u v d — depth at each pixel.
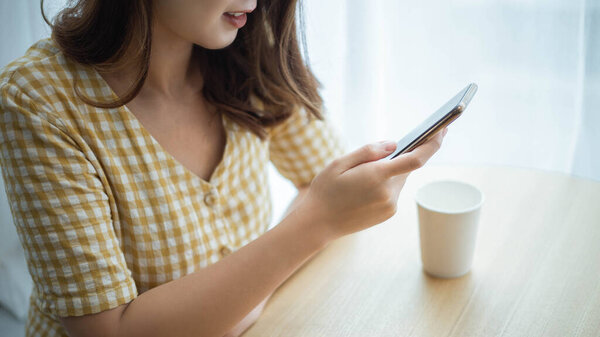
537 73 1.42
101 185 0.72
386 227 0.97
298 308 0.79
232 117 0.89
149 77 0.81
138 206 0.76
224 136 0.90
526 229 0.93
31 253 0.69
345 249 0.92
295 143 1.05
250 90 0.94
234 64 0.90
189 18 0.72
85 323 0.69
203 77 0.88
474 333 0.72
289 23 0.87
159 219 0.78
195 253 0.81
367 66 1.54
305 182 1.10
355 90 1.58
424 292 0.80
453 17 1.44
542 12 1.36
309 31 1.50
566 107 1.42
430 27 1.46
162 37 0.77
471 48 1.46
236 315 0.70
